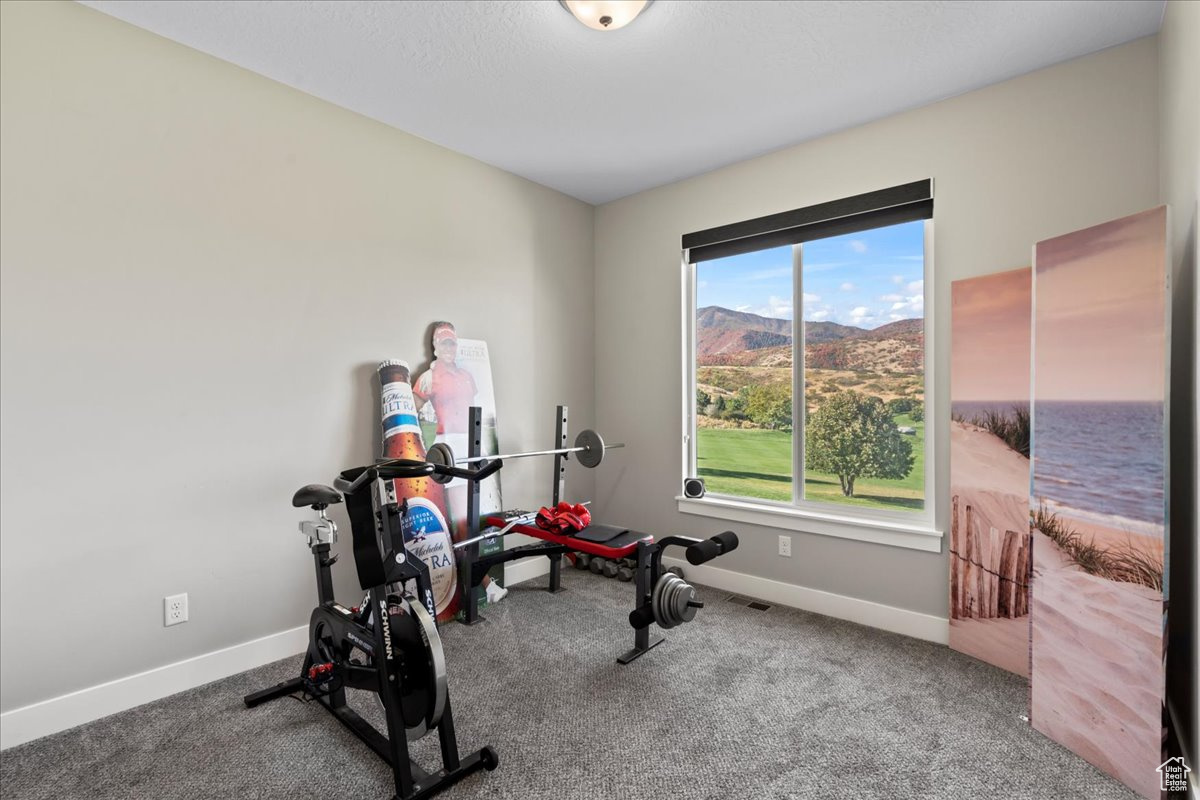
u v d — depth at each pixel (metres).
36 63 1.93
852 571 2.95
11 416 1.89
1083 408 1.84
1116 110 2.23
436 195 3.17
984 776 1.74
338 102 2.71
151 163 2.18
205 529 2.32
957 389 2.57
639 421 3.90
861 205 2.88
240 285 2.42
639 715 2.08
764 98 2.64
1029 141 2.43
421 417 3.04
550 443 3.86
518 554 2.99
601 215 4.12
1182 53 1.76
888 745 1.89
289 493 2.57
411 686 1.72
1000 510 2.41
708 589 3.43
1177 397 1.84
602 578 3.67
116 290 2.10
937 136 2.66
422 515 2.91
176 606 2.24
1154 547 1.63
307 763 1.82
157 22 2.11
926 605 2.72
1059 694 1.89
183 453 2.26
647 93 2.61
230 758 1.84
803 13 2.04
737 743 1.91
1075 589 1.84
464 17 2.06
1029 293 2.32
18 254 1.90
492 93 2.61
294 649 2.57
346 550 2.76
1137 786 1.65
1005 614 2.40
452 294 3.26
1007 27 2.12
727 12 2.03
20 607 1.91
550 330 3.85
